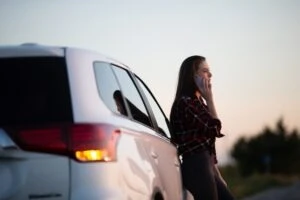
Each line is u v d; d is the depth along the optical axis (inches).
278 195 1226.0
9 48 271.3
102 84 280.1
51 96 262.8
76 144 257.9
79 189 256.1
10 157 254.8
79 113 261.7
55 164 256.2
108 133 263.4
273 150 3843.5
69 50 276.4
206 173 358.6
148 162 291.6
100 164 259.0
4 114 258.5
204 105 368.5
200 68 372.2
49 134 257.0
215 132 361.4
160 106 359.9
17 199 253.6
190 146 360.2
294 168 3750.0
